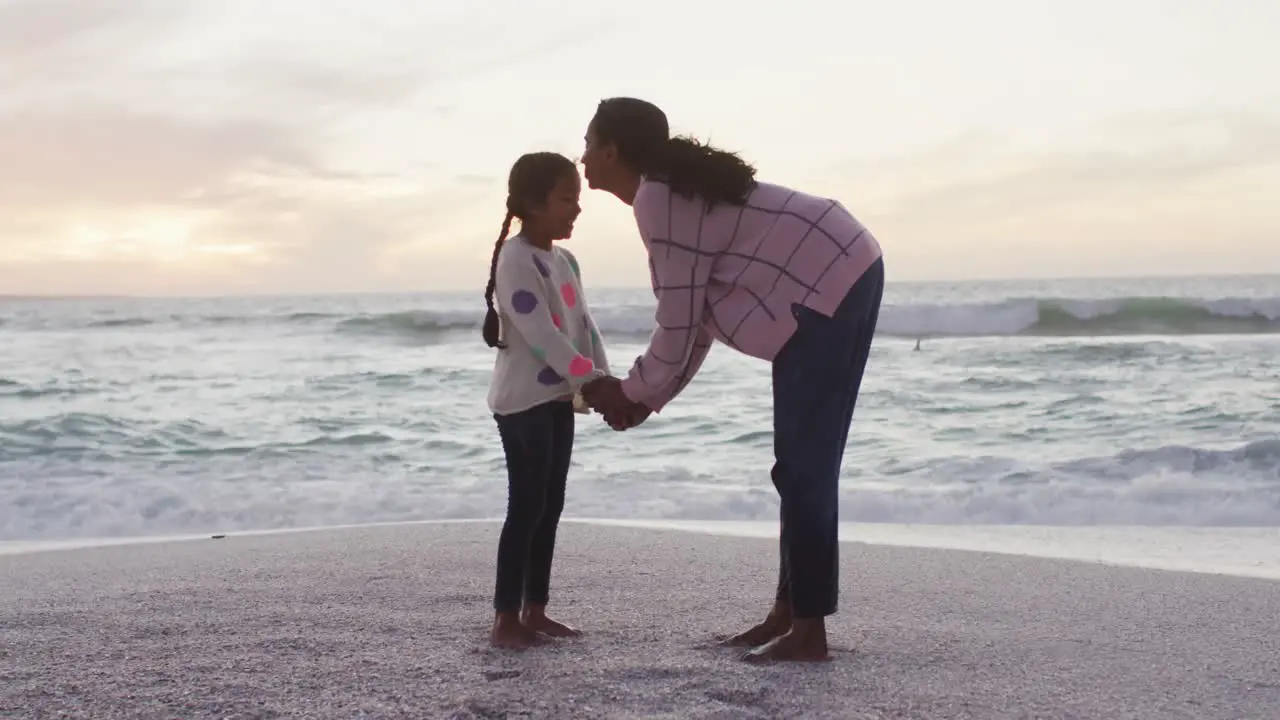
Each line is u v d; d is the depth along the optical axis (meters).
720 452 9.28
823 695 2.38
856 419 11.04
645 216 2.70
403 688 2.43
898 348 18.34
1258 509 6.45
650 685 2.43
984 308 23.38
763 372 14.48
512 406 2.93
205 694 2.40
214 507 7.11
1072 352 16.97
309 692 2.40
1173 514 6.41
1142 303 23.39
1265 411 10.76
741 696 2.35
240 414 12.02
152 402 13.17
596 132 2.76
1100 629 3.22
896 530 5.94
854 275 2.67
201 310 46.94
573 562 4.44
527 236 3.01
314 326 26.95
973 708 2.31
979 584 4.07
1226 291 64.62
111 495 7.43
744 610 3.47
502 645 2.84
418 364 17.78
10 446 9.70
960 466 8.24
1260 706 2.38
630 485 7.62
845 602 3.70
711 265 2.70
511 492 2.95
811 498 2.66
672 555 4.63
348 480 8.19
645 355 2.82
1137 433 9.80
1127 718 2.27
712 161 2.65
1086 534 5.74
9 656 2.80
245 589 3.83
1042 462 8.29
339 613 3.34
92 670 2.63
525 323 2.86
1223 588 3.97
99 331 27.56
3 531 6.55
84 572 4.53
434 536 5.27
